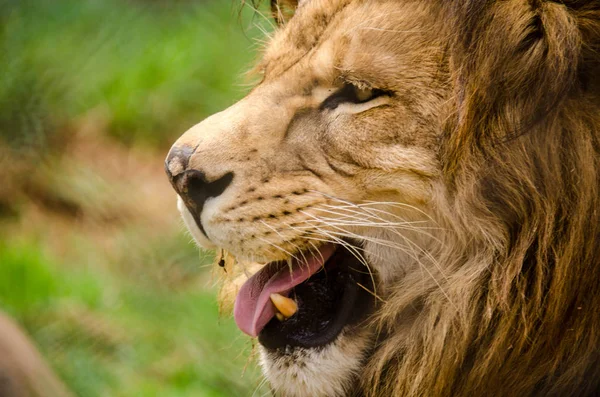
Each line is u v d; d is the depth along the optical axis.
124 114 15.27
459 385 6.45
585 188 5.99
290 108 6.46
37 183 14.13
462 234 6.27
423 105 6.25
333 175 6.40
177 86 15.58
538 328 6.22
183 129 15.33
